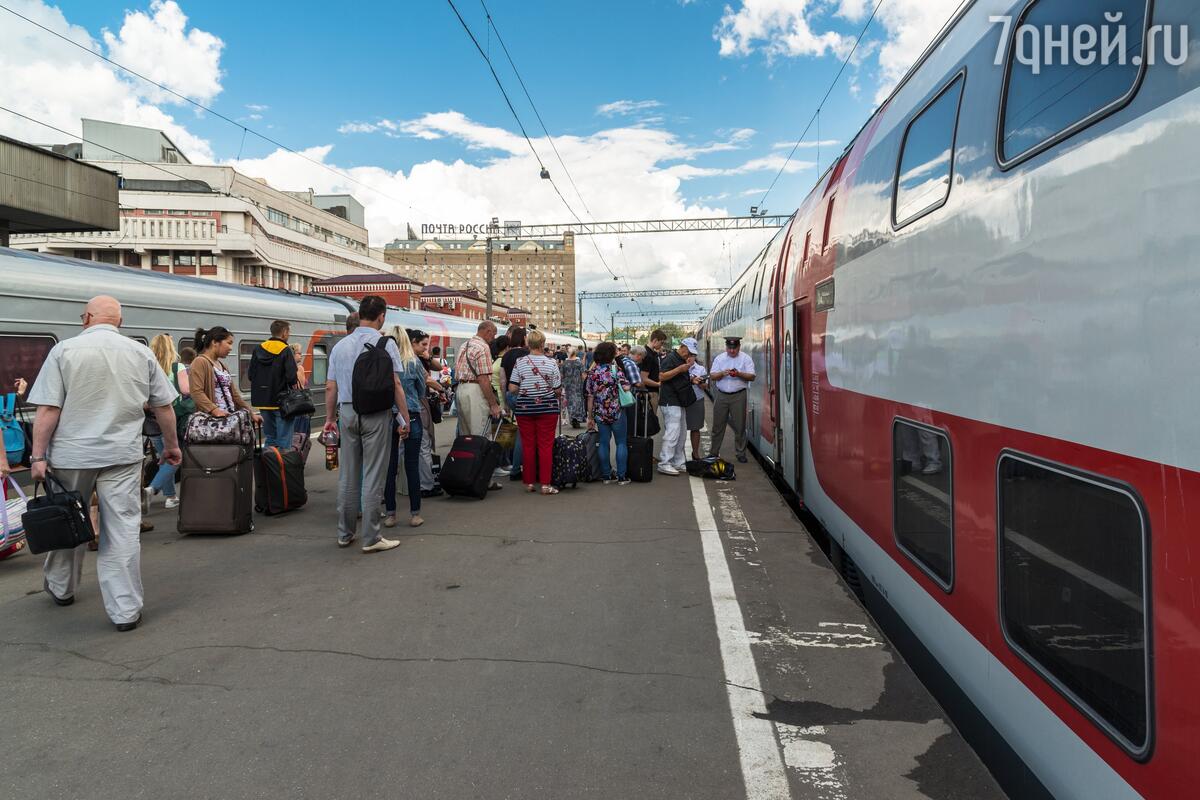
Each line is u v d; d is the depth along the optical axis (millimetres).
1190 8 1692
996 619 2691
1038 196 2334
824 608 4531
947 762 2807
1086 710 2115
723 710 3264
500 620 4387
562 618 4410
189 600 4770
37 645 4062
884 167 4176
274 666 3777
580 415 16219
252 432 6617
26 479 7676
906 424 3701
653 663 3766
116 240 62406
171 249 63031
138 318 9859
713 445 10102
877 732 3043
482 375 8070
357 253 89938
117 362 4289
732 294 16141
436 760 2912
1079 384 2102
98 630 4277
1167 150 1745
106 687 3557
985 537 2762
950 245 3074
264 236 67500
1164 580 1750
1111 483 1953
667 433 9516
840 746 2941
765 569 5355
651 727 3133
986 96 2760
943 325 3168
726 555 5723
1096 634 2059
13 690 3529
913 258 3578
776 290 8562
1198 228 1645
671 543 6078
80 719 3250
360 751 2982
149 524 6598
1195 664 1655
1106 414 1975
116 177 17500
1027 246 2400
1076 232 2113
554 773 2812
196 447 6328
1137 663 1880
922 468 3480
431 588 4977
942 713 3199
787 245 8055
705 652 3889
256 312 12641
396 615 4480
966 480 2922
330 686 3555
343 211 96938
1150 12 1822
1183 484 1686
